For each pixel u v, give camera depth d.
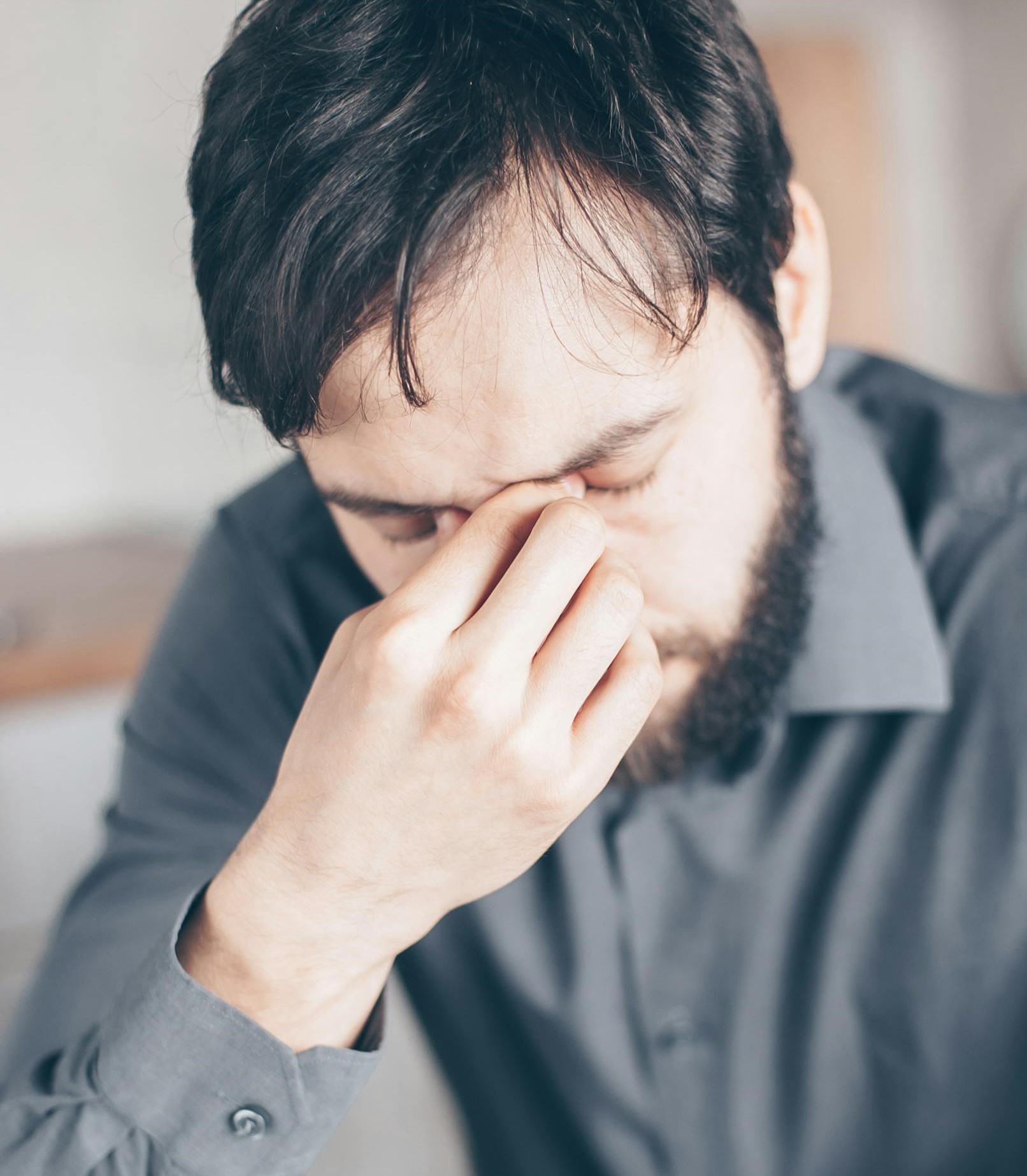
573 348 0.46
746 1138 0.83
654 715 0.63
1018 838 0.74
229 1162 0.57
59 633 1.58
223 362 0.52
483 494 0.50
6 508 2.54
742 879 0.80
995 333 4.37
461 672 0.45
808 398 0.77
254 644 0.88
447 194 0.43
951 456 0.80
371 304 0.44
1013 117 4.06
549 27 0.45
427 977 0.90
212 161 0.49
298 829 0.50
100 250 2.52
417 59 0.45
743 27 0.56
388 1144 1.55
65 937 0.76
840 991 0.79
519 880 0.84
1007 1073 0.79
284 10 0.48
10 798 1.52
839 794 0.78
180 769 0.85
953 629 0.77
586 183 0.44
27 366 2.51
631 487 0.52
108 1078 0.58
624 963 0.84
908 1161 0.81
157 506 2.67
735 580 0.59
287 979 0.53
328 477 0.51
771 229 0.55
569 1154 0.92
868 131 4.07
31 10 2.39
